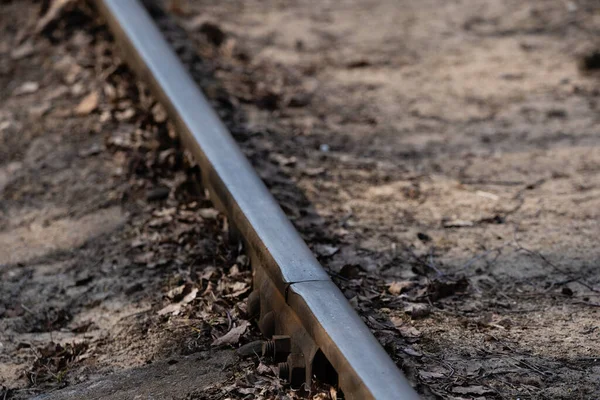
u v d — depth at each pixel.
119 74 7.39
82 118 6.98
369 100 7.57
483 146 6.66
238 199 4.78
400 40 8.97
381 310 4.55
